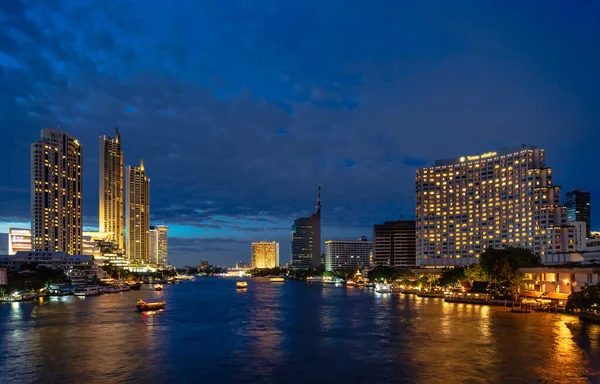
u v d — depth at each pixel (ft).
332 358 316.40
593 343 342.44
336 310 606.14
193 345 364.58
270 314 569.23
